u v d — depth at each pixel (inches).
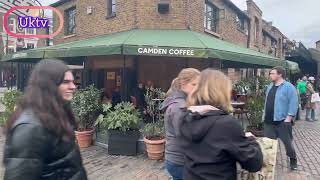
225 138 85.7
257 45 901.8
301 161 287.1
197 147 90.5
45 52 405.7
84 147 322.7
